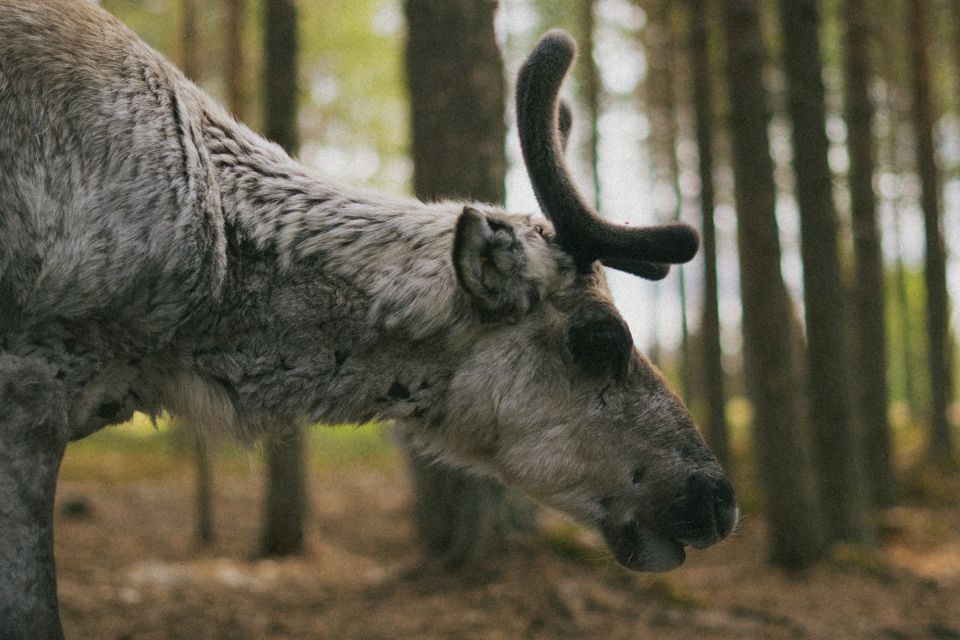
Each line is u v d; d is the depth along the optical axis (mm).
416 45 7203
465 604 6312
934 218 15023
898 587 7906
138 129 3285
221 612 6141
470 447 3777
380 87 19219
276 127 8773
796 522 8477
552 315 3619
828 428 9219
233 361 3494
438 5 7125
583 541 6887
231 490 13812
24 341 3193
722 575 8391
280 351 3520
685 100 17016
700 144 12156
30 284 3156
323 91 19234
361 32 18297
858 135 12586
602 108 17531
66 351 3248
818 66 9102
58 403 3221
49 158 3160
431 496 7113
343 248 3562
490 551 6875
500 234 3426
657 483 3656
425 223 3666
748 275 8547
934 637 6492
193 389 3531
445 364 3627
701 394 21266
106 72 3311
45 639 3057
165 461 15648
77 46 3295
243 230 3482
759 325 8523
